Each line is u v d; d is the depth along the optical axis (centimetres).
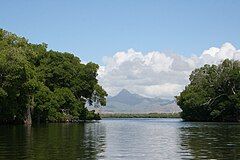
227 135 4969
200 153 2912
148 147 3397
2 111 8088
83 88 11312
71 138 4275
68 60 11181
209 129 6762
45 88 9594
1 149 3064
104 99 11981
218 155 2778
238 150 3092
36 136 4494
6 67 6919
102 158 2622
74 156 2684
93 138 4388
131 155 2811
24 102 8400
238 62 12375
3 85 7081
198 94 12469
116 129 6731
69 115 10288
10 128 6550
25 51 8250
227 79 11994
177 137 4647
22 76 7338
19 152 2867
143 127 7731
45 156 2658
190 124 9744
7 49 7212
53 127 7075
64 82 10912
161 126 8325
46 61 10512
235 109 12056
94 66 11569
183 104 13238
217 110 12131
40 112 9575
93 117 12619
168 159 2603
